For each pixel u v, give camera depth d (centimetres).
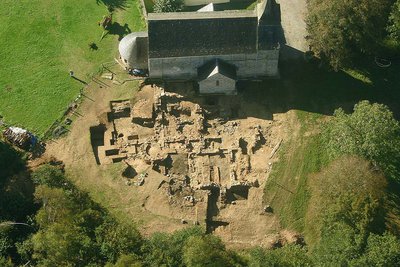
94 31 9169
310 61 8806
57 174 7394
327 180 7150
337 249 6462
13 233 6862
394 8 8250
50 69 8775
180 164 7925
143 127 8275
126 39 8469
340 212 6881
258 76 8662
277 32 8206
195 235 6706
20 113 8344
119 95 8506
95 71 8744
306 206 7606
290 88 8575
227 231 7456
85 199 7269
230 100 8456
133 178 7825
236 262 6738
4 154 7744
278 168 7875
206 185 7688
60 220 6806
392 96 8544
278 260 6519
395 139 7388
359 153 7156
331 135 7488
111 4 9488
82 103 8438
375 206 6931
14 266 6644
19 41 9062
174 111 8356
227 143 8094
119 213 7531
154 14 8075
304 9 9406
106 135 8200
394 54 8844
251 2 9506
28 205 7138
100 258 6575
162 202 7625
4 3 9488
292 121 8262
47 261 6494
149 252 6600
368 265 6300
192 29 8094
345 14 7900
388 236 6594
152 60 8275
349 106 8412
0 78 8675
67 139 8131
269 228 7462
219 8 9425
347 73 8725
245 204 7650
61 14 9369
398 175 7812
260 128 8212
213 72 8169
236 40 8175
